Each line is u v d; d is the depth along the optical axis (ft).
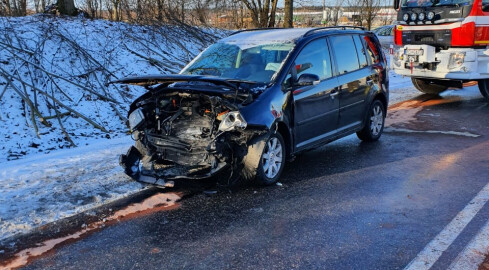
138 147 17.33
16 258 11.98
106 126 28.17
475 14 30.78
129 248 12.51
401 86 45.19
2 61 31.60
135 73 37.60
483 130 26.21
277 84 17.19
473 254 11.87
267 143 16.62
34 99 28.22
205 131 16.11
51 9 47.09
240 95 15.83
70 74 33.65
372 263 11.53
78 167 19.47
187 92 15.81
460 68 31.91
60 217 14.47
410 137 24.99
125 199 16.01
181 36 48.98
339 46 21.21
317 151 22.44
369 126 23.50
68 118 27.89
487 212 14.58
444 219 14.10
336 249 12.28
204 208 15.20
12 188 16.89
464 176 18.21
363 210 14.90
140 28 47.03
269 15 64.64
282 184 17.47
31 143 23.73
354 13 94.53
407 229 13.43
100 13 61.36
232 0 59.36
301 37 19.36
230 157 15.80
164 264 11.63
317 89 19.06
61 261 11.83
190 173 15.78
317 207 15.19
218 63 19.40
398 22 35.88
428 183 17.47
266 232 13.37
